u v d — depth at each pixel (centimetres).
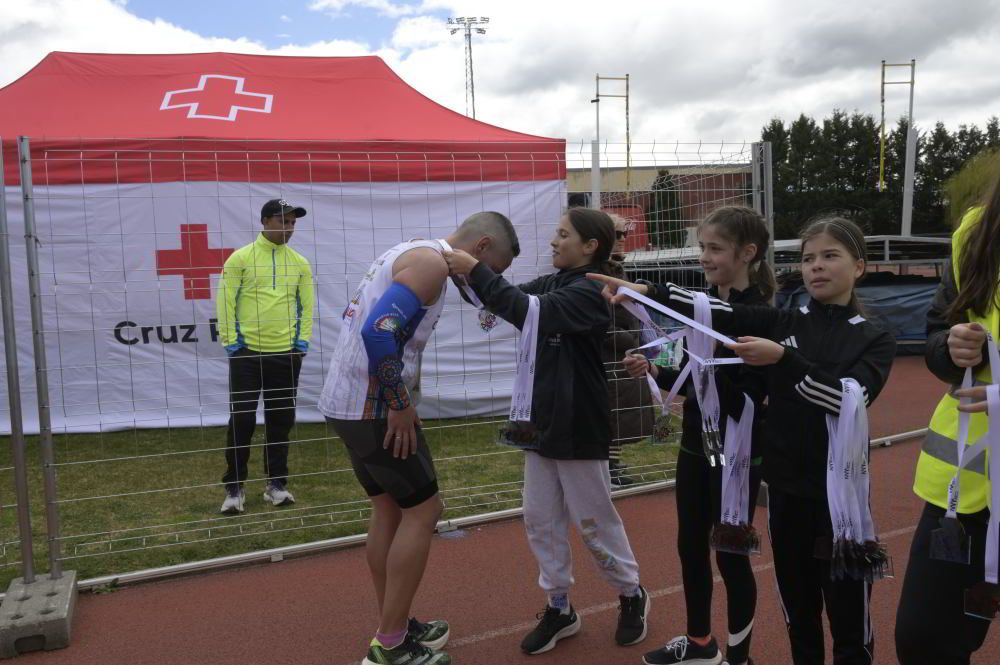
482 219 279
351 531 433
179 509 477
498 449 626
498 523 450
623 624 303
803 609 230
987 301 170
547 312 261
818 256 221
